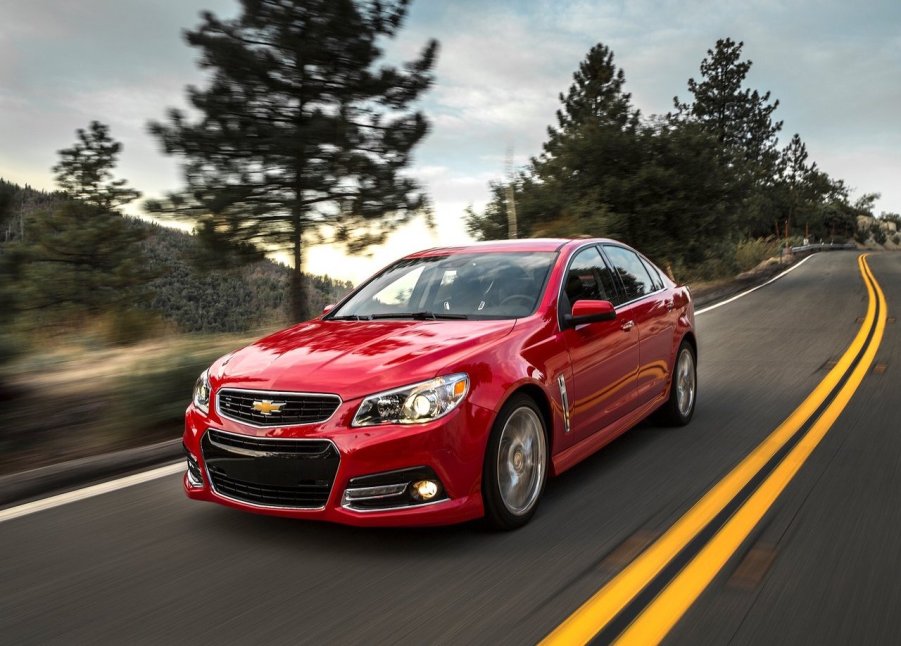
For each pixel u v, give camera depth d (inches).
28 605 118.0
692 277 956.0
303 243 586.9
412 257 212.4
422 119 619.2
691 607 109.8
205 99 568.4
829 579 119.0
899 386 291.4
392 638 103.6
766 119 2486.5
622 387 195.0
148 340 393.4
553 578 122.1
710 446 207.9
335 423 134.1
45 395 277.1
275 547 139.6
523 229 741.3
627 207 833.5
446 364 139.9
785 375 325.4
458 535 143.6
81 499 172.7
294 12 566.3
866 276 1104.8
